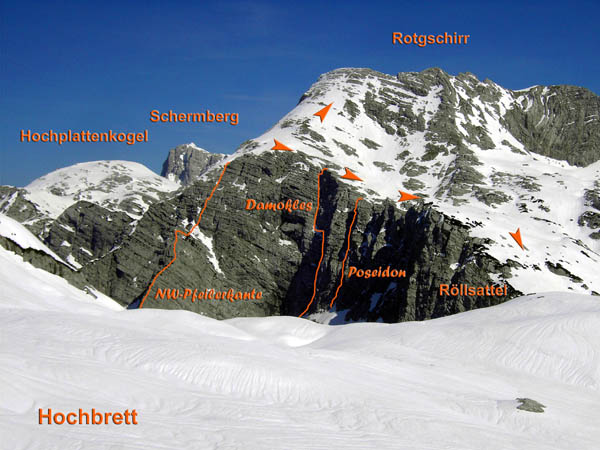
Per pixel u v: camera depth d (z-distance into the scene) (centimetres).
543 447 4156
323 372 4888
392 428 4009
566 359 6531
